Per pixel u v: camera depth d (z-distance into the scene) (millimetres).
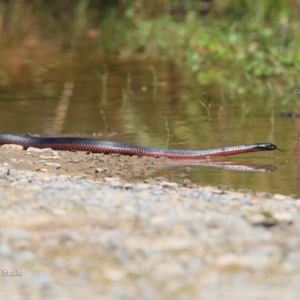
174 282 8180
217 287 8078
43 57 25781
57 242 9125
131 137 16312
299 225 9938
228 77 22984
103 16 32906
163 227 9680
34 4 35094
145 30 28391
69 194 10938
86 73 23375
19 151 14789
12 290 7934
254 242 9266
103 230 9531
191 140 16172
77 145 15055
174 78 22781
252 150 14891
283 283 8195
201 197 11344
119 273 8359
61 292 7910
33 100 19750
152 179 13234
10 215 9953
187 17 28984
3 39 28922
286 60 23281
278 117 18234
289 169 14203
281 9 27594
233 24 27109
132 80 22406
